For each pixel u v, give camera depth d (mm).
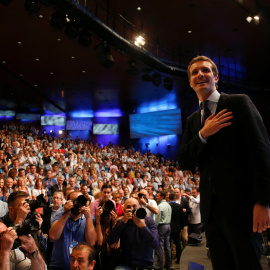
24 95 15461
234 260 1069
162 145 18719
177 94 15641
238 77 13156
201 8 8508
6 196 5473
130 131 19484
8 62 11492
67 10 6527
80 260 1821
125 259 3189
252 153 1069
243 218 1061
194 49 10828
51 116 19266
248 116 1128
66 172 9000
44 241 2764
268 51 11156
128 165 13070
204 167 1198
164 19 9000
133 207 3295
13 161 8078
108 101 16891
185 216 6027
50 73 12617
